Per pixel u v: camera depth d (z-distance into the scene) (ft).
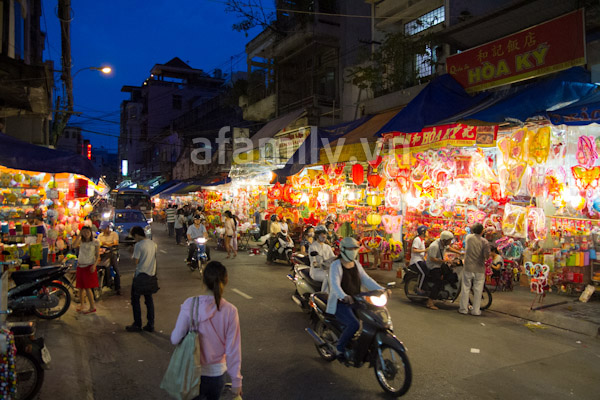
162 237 79.00
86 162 30.71
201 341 10.25
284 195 54.13
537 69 30.66
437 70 48.80
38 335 21.21
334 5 69.87
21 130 56.24
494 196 33.42
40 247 34.68
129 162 199.82
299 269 26.22
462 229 35.37
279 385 15.94
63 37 45.93
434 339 21.36
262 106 84.38
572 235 30.99
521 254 34.04
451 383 16.10
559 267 31.42
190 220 67.97
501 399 14.84
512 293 31.27
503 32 37.42
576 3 30.86
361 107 53.47
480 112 29.32
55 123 65.05
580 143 28.25
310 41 71.05
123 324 23.65
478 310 26.09
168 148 149.38
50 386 15.42
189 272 41.06
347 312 16.65
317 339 18.08
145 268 22.06
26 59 57.57
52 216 39.88
